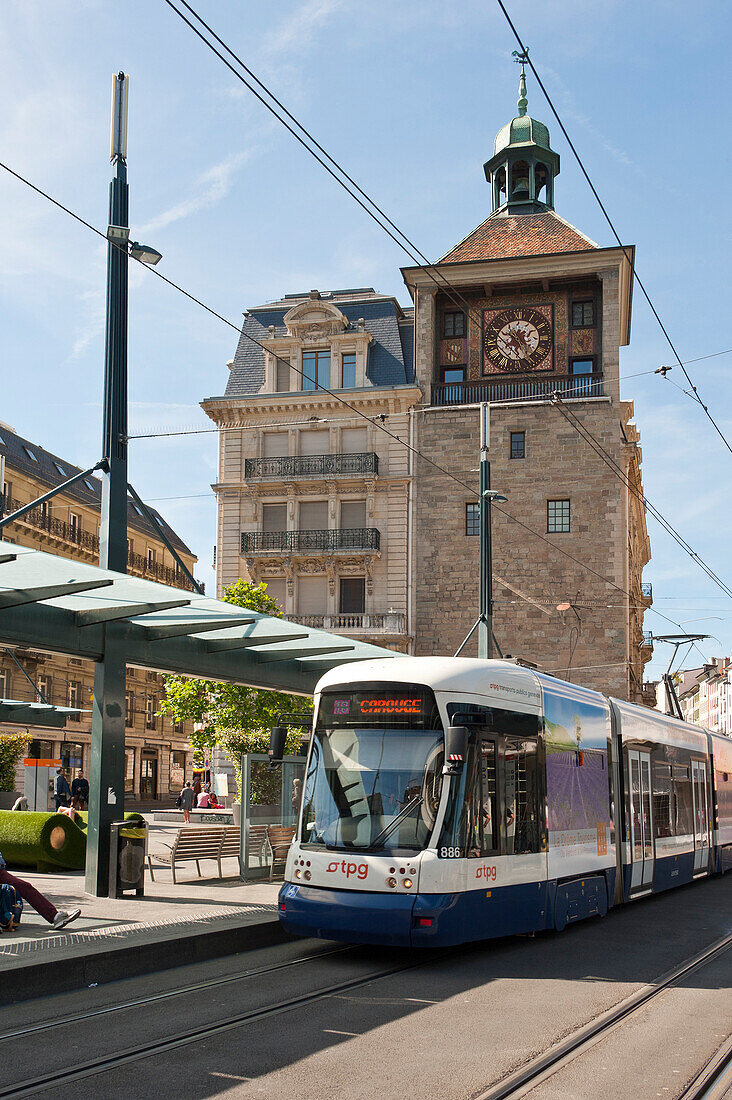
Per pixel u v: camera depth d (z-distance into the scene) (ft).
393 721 40.78
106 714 49.70
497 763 42.86
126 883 49.60
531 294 154.51
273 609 117.80
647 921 55.52
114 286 55.67
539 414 150.00
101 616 46.83
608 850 55.62
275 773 64.95
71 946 34.99
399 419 154.10
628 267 153.07
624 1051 27.07
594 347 151.33
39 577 40.78
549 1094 22.95
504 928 41.55
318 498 154.30
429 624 148.97
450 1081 23.53
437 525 150.82
